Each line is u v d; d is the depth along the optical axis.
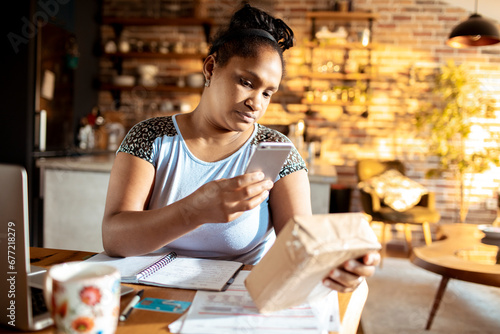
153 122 1.06
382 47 4.65
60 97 3.58
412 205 3.92
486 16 4.46
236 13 1.00
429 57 4.58
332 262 0.62
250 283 0.70
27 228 0.59
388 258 3.95
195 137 1.04
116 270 0.55
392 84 4.66
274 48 0.92
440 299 2.28
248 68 0.90
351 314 0.75
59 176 2.84
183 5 4.78
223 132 1.02
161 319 0.66
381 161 4.37
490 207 4.47
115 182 0.99
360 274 0.65
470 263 2.01
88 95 4.53
